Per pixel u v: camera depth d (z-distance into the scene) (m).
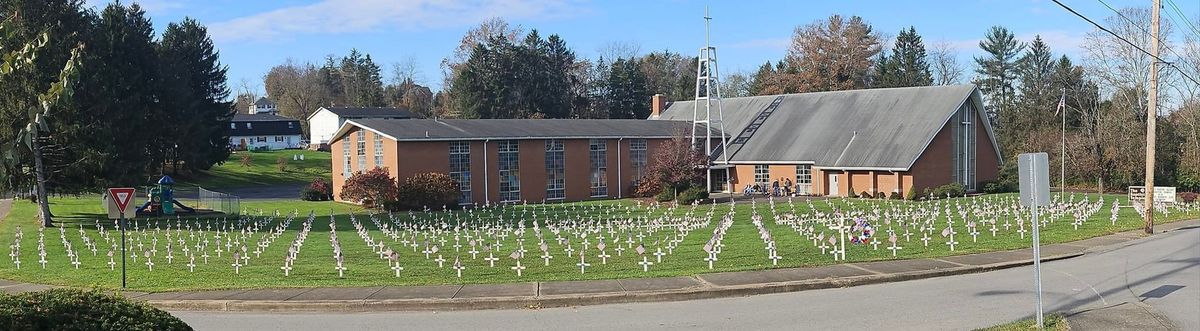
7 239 31.38
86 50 38.88
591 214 40.81
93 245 26.23
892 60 96.25
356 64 158.88
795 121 58.94
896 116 53.84
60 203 51.34
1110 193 54.44
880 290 16.28
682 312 14.27
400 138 46.34
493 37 95.31
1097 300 14.69
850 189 52.41
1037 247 11.91
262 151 107.12
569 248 22.23
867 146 52.31
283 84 160.88
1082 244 23.84
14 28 6.97
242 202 52.84
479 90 91.88
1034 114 80.56
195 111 72.81
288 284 17.23
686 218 34.66
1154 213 35.62
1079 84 79.44
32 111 6.42
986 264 19.16
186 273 19.34
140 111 44.91
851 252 21.50
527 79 95.69
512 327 13.17
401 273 18.64
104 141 38.28
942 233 24.77
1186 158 56.00
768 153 56.41
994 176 56.44
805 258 20.38
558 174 52.91
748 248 22.78
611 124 58.66
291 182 78.56
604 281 16.97
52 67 34.38
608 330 12.80
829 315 13.68
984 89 100.69
